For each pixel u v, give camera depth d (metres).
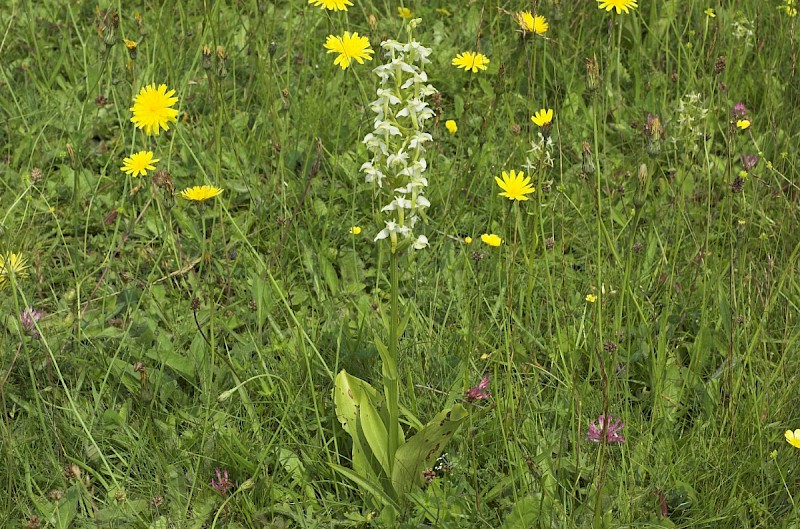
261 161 1.89
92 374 1.61
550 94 2.03
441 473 1.54
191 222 1.81
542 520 1.47
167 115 1.59
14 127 1.92
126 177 1.81
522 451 1.54
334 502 1.51
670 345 1.69
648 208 1.84
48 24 2.09
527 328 1.66
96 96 1.97
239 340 1.65
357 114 1.96
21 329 1.51
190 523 1.50
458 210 1.84
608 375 1.58
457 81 2.06
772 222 1.78
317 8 2.11
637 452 1.54
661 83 2.06
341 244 1.82
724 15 2.08
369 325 1.67
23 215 1.75
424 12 2.14
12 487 1.52
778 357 1.64
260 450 1.55
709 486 1.52
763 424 1.54
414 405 1.56
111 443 1.56
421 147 1.41
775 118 1.96
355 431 1.51
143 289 1.71
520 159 1.85
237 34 2.09
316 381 1.62
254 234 1.80
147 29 2.09
